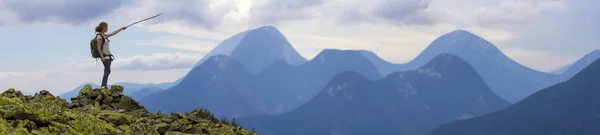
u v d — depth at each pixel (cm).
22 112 1113
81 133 1158
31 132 1062
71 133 1126
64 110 1330
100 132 1216
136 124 1339
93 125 1219
